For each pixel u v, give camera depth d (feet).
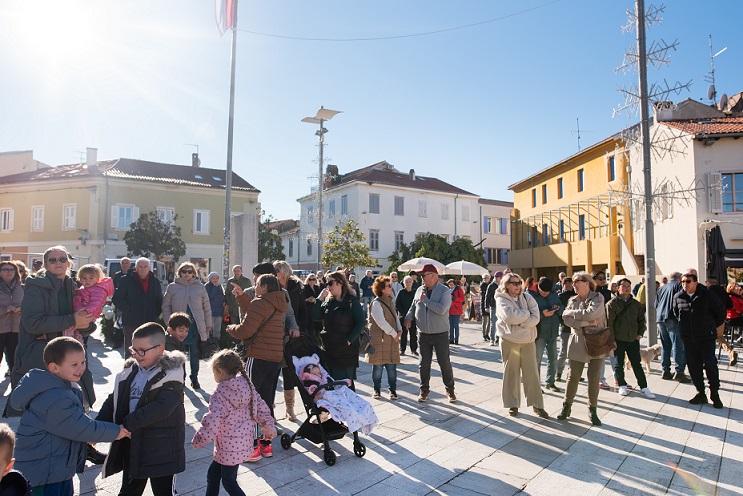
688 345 25.79
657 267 77.61
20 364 16.49
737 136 64.03
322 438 17.17
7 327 25.50
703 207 65.36
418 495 14.90
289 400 21.84
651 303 38.50
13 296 25.57
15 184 115.65
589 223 109.91
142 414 11.00
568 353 22.79
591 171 110.52
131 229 105.19
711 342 25.22
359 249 108.47
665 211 73.82
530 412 24.14
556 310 28.84
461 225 166.61
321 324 25.55
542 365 36.35
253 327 18.08
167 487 11.96
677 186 69.31
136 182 114.01
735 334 48.67
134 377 11.69
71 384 10.89
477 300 72.84
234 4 54.75
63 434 10.09
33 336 16.58
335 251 109.19
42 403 10.12
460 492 15.14
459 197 166.40
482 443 19.60
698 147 66.08
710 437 20.36
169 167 132.26
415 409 24.47
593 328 21.91
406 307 40.45
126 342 25.96
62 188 112.47
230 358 13.56
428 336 25.75
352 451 18.62
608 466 17.25
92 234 109.09
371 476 16.29
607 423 22.35
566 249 110.63
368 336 23.49
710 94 97.25
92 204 109.91
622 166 95.66
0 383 27.43
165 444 11.53
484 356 40.96
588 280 22.41
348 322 22.67
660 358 38.70
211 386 28.02
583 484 15.76
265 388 18.37
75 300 17.07
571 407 24.31
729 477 16.33
